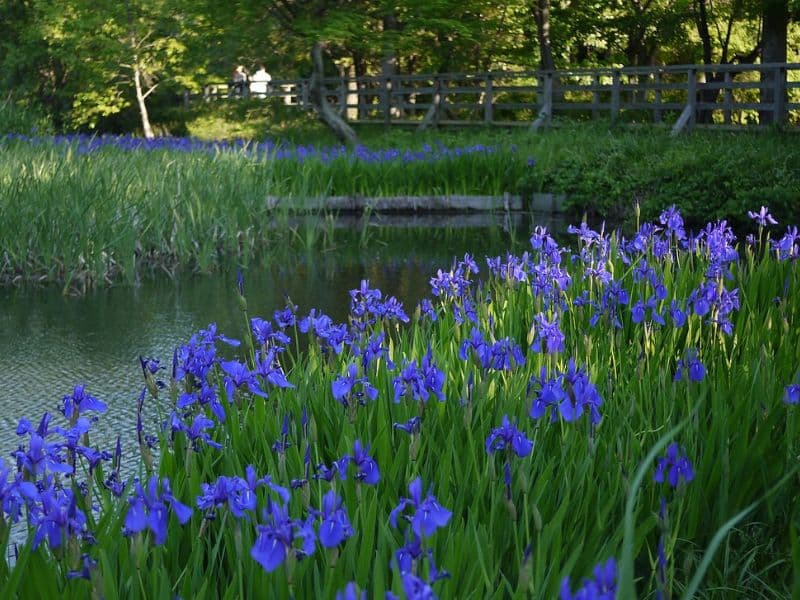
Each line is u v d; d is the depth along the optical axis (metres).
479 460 3.72
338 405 4.10
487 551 2.95
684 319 4.87
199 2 22.98
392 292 9.88
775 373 4.49
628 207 15.35
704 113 26.58
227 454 3.67
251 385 3.70
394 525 3.10
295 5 23.09
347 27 22.33
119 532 2.99
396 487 3.44
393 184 17.28
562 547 3.20
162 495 2.59
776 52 22.20
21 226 11.00
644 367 4.58
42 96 31.86
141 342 8.05
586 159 16.83
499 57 30.39
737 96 31.53
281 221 14.07
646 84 22.33
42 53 30.19
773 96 21.91
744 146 15.82
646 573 3.53
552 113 25.61
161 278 11.18
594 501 3.49
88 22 26.67
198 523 3.26
